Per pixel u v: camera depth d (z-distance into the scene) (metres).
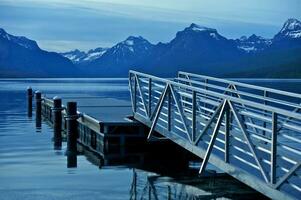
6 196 10.38
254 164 9.51
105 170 12.80
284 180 8.04
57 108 19.47
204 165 10.44
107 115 17.86
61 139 18.48
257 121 15.67
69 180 11.70
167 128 13.16
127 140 15.20
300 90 65.69
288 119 10.35
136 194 10.48
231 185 10.99
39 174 12.31
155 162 13.78
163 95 13.30
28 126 22.64
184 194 10.41
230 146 10.12
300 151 8.11
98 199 10.16
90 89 69.88
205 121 12.65
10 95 49.84
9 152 15.43
